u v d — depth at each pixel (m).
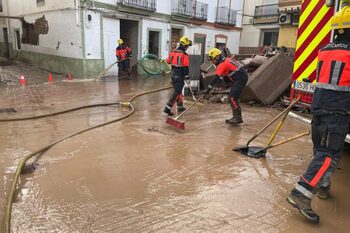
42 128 5.83
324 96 2.74
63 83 12.77
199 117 7.12
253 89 8.26
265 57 9.38
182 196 3.29
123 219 2.83
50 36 16.45
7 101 8.55
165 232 2.65
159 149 4.75
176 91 7.11
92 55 15.05
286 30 23.97
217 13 22.67
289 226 2.80
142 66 17.03
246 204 3.16
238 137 5.53
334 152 2.79
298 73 4.27
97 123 6.30
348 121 2.71
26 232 2.62
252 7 26.69
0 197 3.21
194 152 4.66
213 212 2.99
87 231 2.65
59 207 3.02
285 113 4.30
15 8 19.86
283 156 4.57
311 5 3.99
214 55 6.29
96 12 14.84
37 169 3.91
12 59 21.03
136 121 6.56
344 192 3.48
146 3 17.06
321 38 3.91
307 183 2.78
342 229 2.78
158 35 18.62
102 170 3.91
